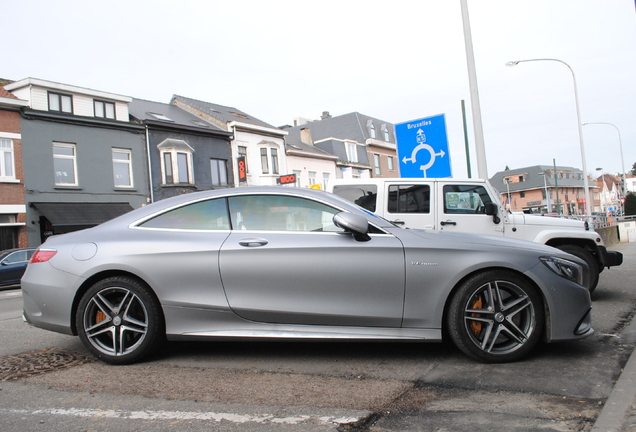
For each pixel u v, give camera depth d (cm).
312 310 366
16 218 2058
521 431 246
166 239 386
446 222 652
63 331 389
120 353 378
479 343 362
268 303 370
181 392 314
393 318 364
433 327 364
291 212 389
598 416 261
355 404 287
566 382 317
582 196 9644
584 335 367
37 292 392
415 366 361
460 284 365
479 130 1067
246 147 3133
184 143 2691
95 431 258
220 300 373
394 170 5200
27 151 2091
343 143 4503
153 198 2538
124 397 307
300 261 367
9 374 362
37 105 2141
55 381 342
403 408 280
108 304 382
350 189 680
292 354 400
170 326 376
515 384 316
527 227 656
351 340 365
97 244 389
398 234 375
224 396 305
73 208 2200
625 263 1143
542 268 361
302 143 4228
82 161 2270
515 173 9562
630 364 348
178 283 375
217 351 414
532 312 360
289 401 294
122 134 2439
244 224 389
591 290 667
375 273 363
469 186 667
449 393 303
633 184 12031
